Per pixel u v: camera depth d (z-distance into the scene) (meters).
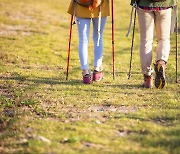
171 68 14.41
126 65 15.26
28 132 7.91
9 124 8.51
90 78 11.82
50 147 7.12
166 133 7.72
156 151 6.91
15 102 9.99
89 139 7.44
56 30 23.47
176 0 10.93
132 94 10.72
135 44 20.06
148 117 8.77
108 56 16.97
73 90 11.09
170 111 9.11
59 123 8.38
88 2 11.33
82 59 11.71
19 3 33.31
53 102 9.99
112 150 7.01
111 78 12.73
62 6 33.00
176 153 6.88
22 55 16.44
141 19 10.90
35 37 20.80
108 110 9.35
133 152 6.88
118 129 8.05
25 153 6.93
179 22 24.56
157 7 10.70
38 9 31.00
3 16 27.17
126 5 33.56
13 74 13.20
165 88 11.34
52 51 17.59
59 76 13.07
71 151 6.94
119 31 23.91
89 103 9.88
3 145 7.39
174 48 18.89
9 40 19.72
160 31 10.98
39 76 12.98
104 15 11.66
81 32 11.61
